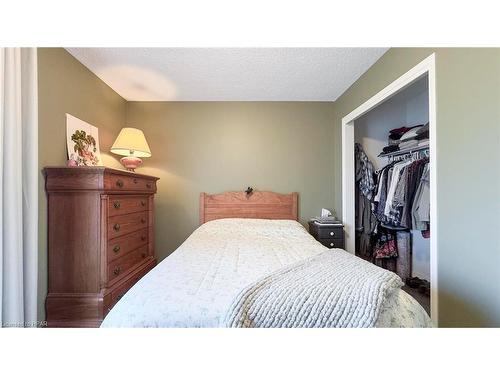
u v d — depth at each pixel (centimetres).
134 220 222
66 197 172
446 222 134
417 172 235
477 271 118
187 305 90
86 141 221
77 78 210
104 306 169
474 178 119
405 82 171
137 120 303
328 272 115
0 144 131
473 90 119
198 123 305
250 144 307
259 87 268
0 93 131
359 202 309
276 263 140
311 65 219
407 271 294
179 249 176
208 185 305
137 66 222
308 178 309
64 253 172
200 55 203
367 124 320
